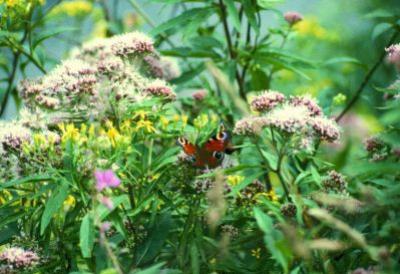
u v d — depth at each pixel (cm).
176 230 589
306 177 581
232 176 603
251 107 575
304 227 536
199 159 569
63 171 549
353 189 588
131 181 588
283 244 427
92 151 547
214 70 461
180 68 873
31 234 584
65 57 1019
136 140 593
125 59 633
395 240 504
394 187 496
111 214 541
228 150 579
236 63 776
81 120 628
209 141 568
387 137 542
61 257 580
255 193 600
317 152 598
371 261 522
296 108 548
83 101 606
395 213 503
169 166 583
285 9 1519
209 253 552
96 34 1029
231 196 591
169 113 682
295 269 489
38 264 570
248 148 686
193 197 575
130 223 573
